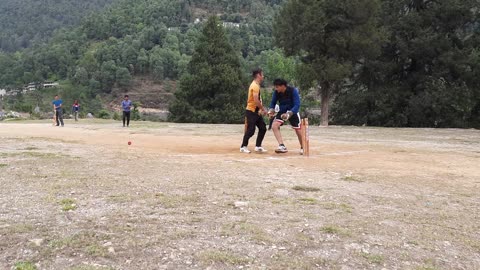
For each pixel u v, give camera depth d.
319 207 4.68
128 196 4.91
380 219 4.30
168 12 144.88
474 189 5.97
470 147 12.16
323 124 28.28
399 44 28.91
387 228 4.02
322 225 4.03
